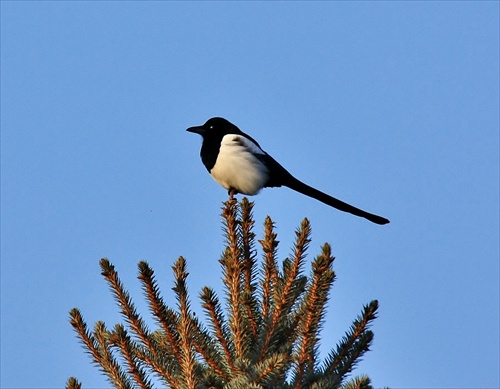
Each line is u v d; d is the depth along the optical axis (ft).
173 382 29.43
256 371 26.94
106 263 30.78
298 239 30.25
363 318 29.78
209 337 30.86
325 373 29.12
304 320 28.12
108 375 29.91
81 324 30.42
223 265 31.73
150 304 30.50
